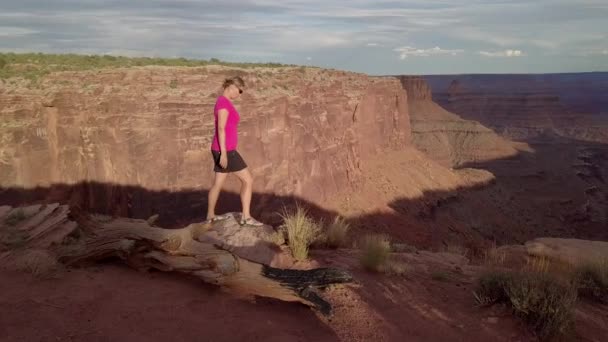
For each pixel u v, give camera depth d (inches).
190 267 208.5
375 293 226.2
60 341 155.5
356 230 1657.2
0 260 204.5
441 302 227.6
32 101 1255.5
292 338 174.4
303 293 193.9
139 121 1224.8
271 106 1521.9
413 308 215.9
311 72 2012.8
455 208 2447.1
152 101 1237.7
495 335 199.0
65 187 1256.8
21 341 152.5
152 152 1218.0
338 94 2036.2
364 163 2413.9
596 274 273.9
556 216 3191.4
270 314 191.8
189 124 1262.3
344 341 179.2
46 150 1258.6
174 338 165.3
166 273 220.1
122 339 160.7
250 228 250.7
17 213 231.0
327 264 261.3
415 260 310.0
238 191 1338.6
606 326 224.1
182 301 192.9
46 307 175.3
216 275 201.9
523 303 208.4
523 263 356.5
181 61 1791.3
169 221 1232.2
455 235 2060.8
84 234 226.8
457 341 190.9
